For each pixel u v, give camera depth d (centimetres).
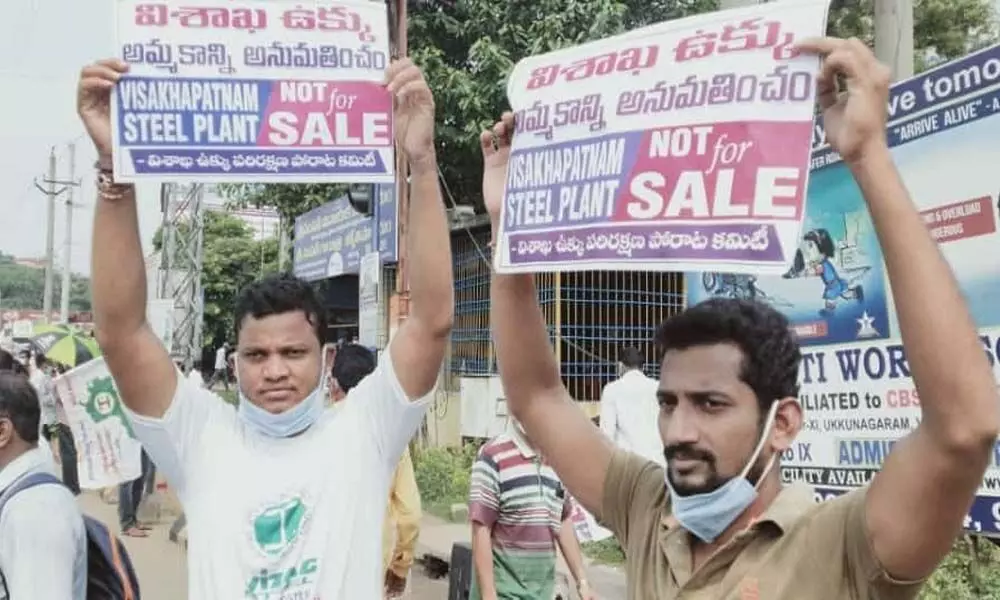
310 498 238
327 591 231
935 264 151
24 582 246
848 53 164
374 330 965
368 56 247
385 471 253
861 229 384
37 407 281
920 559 156
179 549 933
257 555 232
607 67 199
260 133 240
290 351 246
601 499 212
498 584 379
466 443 1165
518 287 223
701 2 1197
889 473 158
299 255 1538
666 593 182
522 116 212
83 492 1295
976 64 341
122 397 248
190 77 237
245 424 251
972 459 148
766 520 170
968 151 345
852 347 388
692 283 496
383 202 1092
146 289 249
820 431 401
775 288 427
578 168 201
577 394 1032
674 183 186
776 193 174
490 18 1156
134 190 242
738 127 179
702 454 173
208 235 3469
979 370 147
